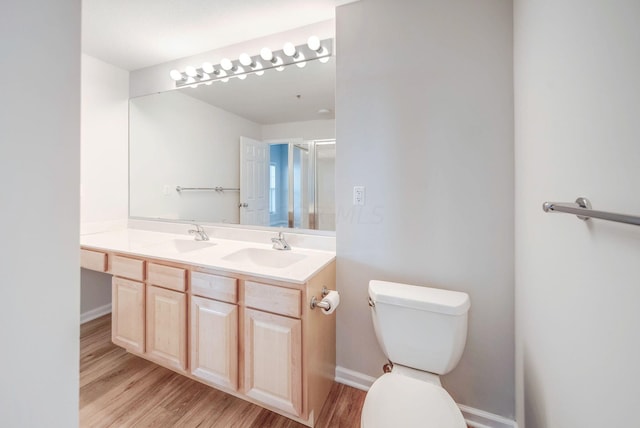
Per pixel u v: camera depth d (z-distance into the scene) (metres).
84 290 2.34
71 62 0.50
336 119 1.58
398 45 1.43
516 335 1.23
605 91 0.55
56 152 0.48
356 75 1.53
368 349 1.57
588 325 0.62
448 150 1.35
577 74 0.65
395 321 1.24
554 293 0.79
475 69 1.29
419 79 1.39
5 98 0.42
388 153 1.47
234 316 1.36
